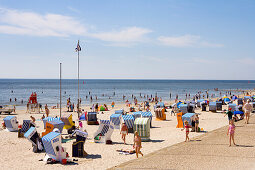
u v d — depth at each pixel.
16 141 18.81
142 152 14.21
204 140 16.44
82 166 12.05
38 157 14.18
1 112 39.09
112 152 14.79
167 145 15.90
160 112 29.95
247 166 10.65
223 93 109.19
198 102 42.66
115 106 52.12
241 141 15.51
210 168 10.52
